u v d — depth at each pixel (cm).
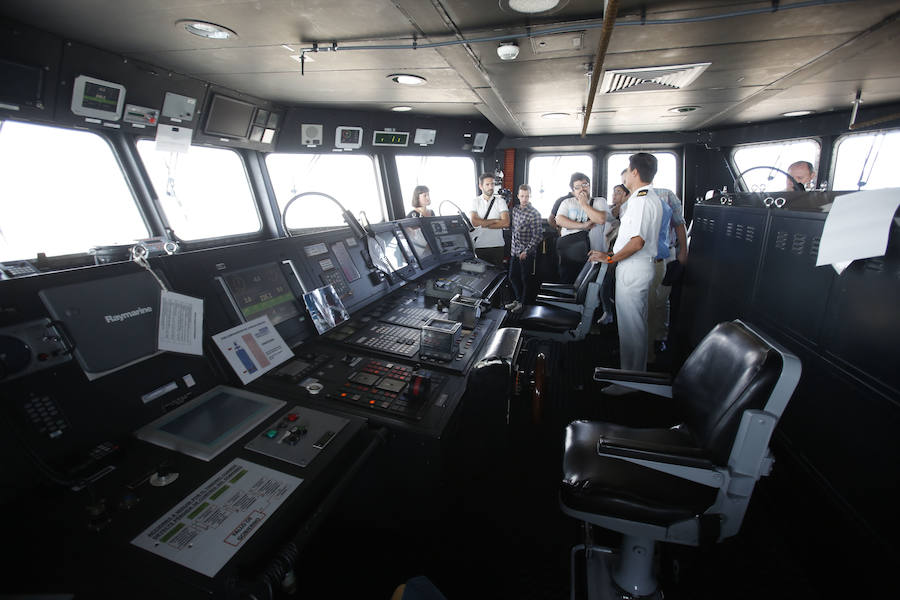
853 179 430
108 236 279
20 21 196
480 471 160
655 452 119
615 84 303
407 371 158
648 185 259
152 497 93
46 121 233
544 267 386
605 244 427
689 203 543
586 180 395
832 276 146
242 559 80
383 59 252
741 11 182
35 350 100
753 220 223
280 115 378
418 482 134
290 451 109
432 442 126
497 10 185
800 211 171
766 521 181
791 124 443
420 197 441
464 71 275
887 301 117
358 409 136
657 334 372
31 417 97
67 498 93
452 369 160
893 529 111
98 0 174
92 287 115
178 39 220
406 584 78
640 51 234
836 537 137
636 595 137
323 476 104
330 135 418
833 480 140
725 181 528
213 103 312
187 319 133
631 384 162
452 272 316
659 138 521
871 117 396
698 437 129
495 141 545
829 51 234
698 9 181
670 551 166
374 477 140
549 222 495
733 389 116
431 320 176
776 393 109
